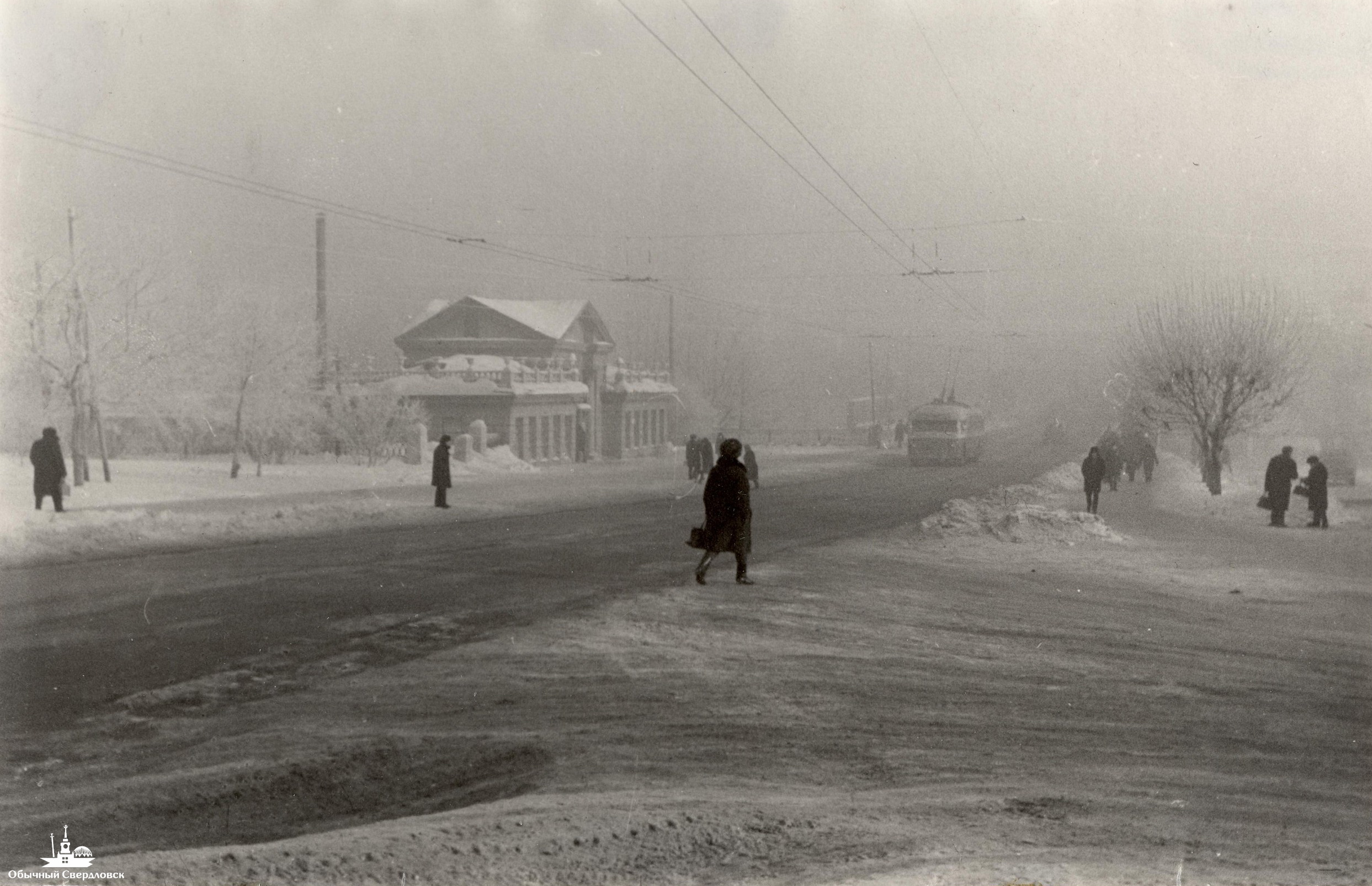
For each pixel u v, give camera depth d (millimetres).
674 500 34844
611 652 11555
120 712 9180
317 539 22062
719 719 8961
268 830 6625
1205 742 8492
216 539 21516
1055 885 4941
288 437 45562
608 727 8711
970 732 8672
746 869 5332
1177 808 6605
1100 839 5840
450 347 64000
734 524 16562
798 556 20547
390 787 7469
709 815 6285
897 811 6414
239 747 8219
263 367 42594
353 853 5582
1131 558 20953
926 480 47406
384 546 21062
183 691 9836
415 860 5492
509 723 8836
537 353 63281
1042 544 22828
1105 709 9594
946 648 12195
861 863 5348
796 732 8594
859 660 11430
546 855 5570
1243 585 17797
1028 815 6355
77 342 32875
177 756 8023
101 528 20828
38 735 8508
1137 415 39938
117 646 11625
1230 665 11695
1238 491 37250
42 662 10844
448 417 52500
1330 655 12344
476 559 19125
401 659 11219
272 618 13242
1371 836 6074
